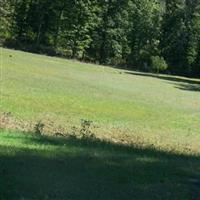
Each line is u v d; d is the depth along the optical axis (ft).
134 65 322.55
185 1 338.54
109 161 32.17
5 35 291.58
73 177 26.76
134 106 113.80
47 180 25.54
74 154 33.12
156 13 327.67
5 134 40.73
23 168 27.32
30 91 108.99
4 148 32.24
